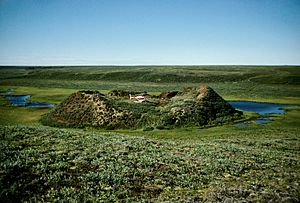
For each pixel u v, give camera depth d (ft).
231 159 59.72
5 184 37.01
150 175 45.57
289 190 41.42
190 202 35.60
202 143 81.61
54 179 40.16
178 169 49.67
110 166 47.01
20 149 52.70
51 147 55.67
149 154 57.77
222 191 39.19
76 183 39.96
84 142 62.34
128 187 40.40
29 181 38.93
